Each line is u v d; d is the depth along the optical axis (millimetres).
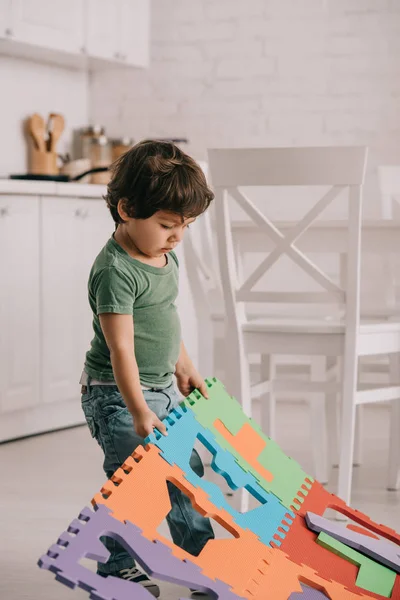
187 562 1728
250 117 4973
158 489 1857
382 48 4762
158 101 5129
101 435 2178
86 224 4215
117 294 2074
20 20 4297
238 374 2934
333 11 4809
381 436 4094
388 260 3672
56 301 4078
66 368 4156
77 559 1548
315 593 1922
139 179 2045
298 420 4387
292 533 2141
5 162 4746
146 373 2176
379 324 2955
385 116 4773
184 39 5055
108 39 4797
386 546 2248
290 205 4879
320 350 2885
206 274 3447
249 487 2188
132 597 1536
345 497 2867
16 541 2656
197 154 5070
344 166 2771
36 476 3361
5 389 3861
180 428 2105
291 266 4863
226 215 2908
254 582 1817
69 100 5152
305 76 4871
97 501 1708
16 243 3875
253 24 4938
